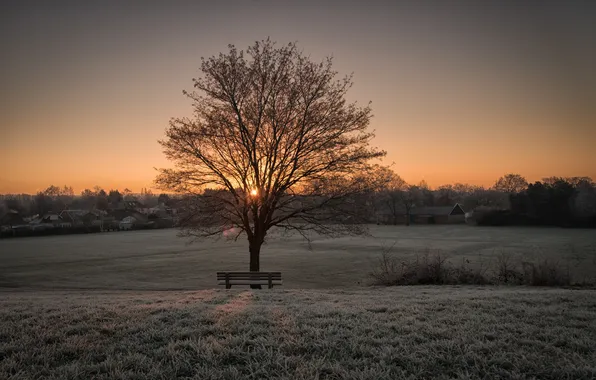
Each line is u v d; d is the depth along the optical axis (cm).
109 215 16388
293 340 618
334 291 1514
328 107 2228
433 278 2175
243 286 2802
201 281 3359
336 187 2269
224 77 2183
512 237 7394
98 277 3616
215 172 2278
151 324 713
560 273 2062
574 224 10088
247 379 487
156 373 498
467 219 13275
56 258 5175
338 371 505
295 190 2375
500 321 745
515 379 485
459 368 517
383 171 2292
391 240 7206
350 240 7331
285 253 5428
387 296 1232
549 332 663
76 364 525
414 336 639
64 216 15662
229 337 623
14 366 523
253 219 2447
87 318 766
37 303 1046
